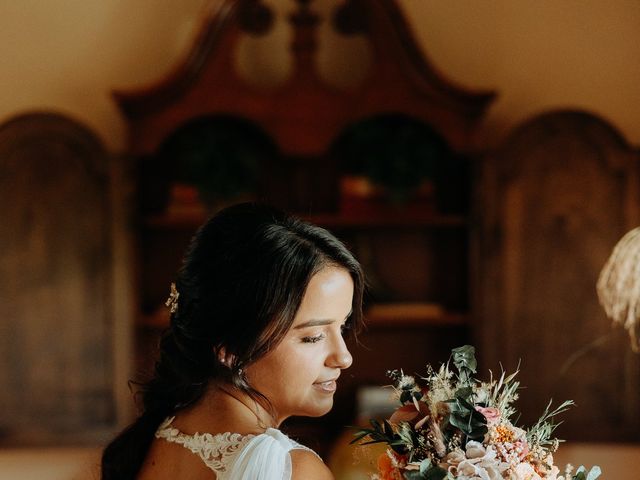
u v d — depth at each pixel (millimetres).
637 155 3373
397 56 3430
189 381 1149
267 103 3449
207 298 1122
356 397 3629
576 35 3844
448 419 1187
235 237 1127
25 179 3402
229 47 3428
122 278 3422
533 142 3400
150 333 3582
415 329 3781
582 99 3854
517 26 3846
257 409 1132
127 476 1198
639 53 3838
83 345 3443
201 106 3434
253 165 3482
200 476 1052
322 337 1148
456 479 1117
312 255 1108
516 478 1119
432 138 3646
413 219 3525
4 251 3420
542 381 3430
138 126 3426
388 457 1220
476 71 3850
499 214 3422
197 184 3438
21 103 3826
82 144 3393
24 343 3439
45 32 3816
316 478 1029
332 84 3797
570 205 3404
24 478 3768
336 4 3779
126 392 3445
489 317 3430
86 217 3418
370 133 3492
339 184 3717
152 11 3807
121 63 3818
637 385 3402
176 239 3740
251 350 1088
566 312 3420
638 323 2213
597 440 3418
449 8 3846
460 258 3752
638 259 2141
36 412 3445
